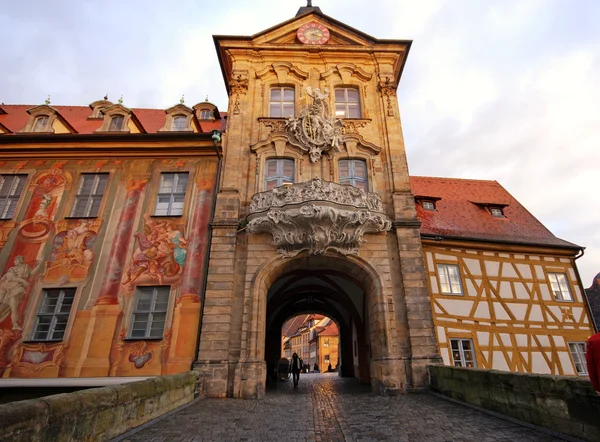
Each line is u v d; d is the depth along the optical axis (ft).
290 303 78.79
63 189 48.93
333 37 63.87
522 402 23.18
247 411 29.58
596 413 17.83
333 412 29.25
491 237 59.88
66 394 15.97
